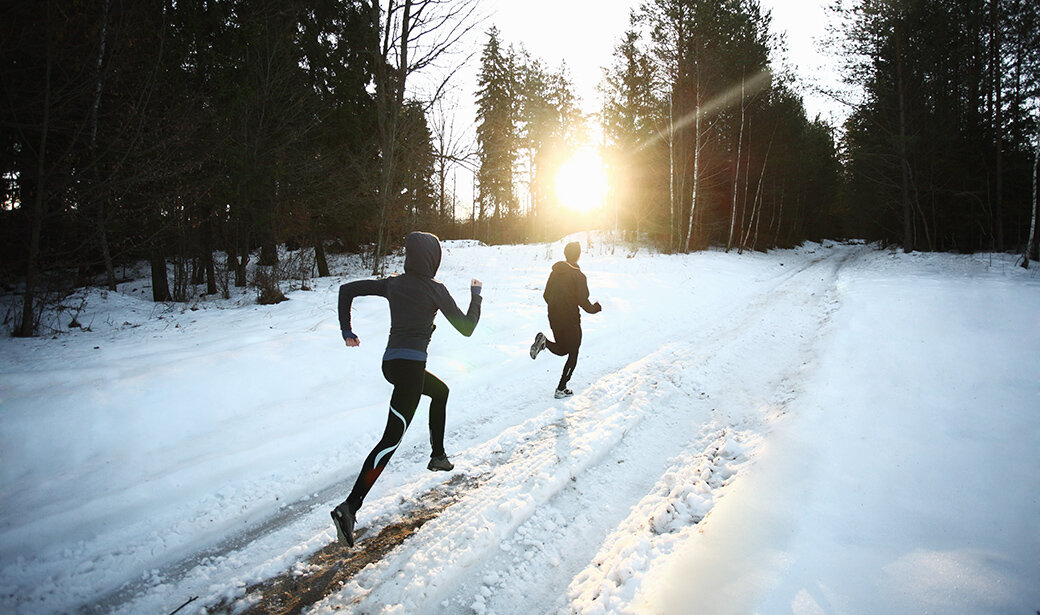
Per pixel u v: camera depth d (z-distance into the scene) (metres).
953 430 3.57
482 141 17.28
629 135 23.92
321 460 3.88
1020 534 2.35
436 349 6.63
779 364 6.07
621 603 2.22
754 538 2.46
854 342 6.25
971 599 1.92
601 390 5.29
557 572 2.62
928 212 22.59
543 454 3.84
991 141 20.09
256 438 4.18
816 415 4.00
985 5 18.30
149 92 9.90
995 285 10.80
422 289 3.18
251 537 2.98
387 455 2.83
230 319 8.86
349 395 5.13
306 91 14.77
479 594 2.47
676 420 4.54
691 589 2.13
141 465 3.67
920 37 19.41
